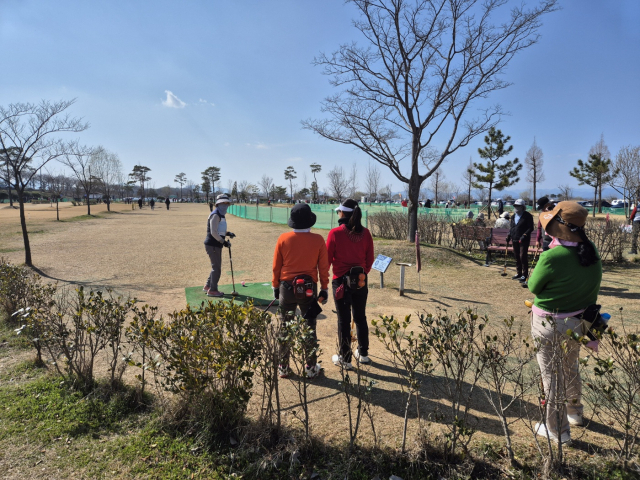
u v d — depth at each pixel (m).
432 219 14.78
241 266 9.81
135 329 3.20
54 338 3.51
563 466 2.46
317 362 3.89
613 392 3.32
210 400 2.83
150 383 3.55
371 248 4.08
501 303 6.57
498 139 30.20
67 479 2.38
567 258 2.55
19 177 9.01
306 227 3.70
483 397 3.44
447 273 9.06
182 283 7.85
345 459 2.55
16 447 2.64
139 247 12.94
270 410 2.78
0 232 17.05
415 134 12.47
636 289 7.24
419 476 2.43
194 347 2.84
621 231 9.81
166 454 2.63
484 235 11.20
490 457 2.54
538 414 3.16
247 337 2.75
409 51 12.15
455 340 2.67
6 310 4.99
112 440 2.77
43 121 9.01
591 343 2.59
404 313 6.00
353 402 3.36
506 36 11.52
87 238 15.41
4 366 3.85
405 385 3.68
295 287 3.55
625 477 2.34
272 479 2.44
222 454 2.64
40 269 8.92
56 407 3.09
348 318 3.93
